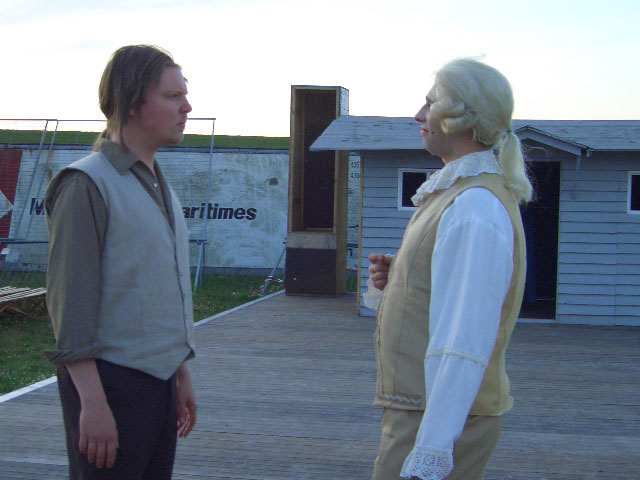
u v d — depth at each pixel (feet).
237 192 56.08
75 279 5.83
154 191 6.53
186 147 56.49
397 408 5.92
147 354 6.23
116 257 6.10
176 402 6.88
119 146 6.37
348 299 41.39
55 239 5.93
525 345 27.94
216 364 23.11
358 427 16.29
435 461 4.95
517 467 13.96
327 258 42.55
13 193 57.62
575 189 33.58
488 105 5.76
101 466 6.00
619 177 33.58
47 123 53.21
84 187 5.95
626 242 33.73
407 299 5.87
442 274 5.42
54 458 13.75
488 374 5.82
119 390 6.12
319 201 45.09
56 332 5.90
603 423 17.11
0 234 57.41
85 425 5.90
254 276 55.67
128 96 6.40
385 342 6.04
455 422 5.00
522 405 18.69
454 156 6.02
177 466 13.58
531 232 42.27
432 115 5.94
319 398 18.92
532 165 38.34
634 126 37.52
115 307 6.12
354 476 13.21
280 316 34.22
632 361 24.97
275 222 55.83
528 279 42.19
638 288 33.71
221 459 14.03
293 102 43.32
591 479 13.39
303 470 13.50
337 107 43.09
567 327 33.06
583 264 33.99
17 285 49.70
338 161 42.57
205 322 32.04
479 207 5.45
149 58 6.47
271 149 55.67
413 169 34.68
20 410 16.89
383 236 34.96
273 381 20.84
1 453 13.98
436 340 5.26
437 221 5.72
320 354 25.08
